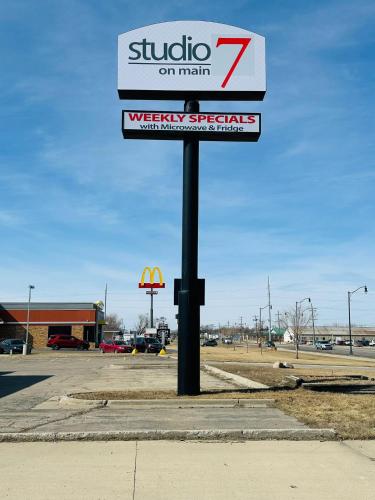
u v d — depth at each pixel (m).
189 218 14.23
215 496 5.71
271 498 5.65
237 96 15.78
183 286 13.91
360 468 6.80
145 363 30.14
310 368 27.30
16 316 64.12
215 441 8.33
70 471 6.61
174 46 15.59
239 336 160.12
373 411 10.67
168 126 14.62
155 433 8.47
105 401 11.77
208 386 16.33
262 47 15.77
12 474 6.47
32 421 9.63
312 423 9.32
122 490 5.88
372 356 58.72
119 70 15.42
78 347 58.66
